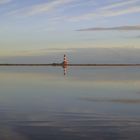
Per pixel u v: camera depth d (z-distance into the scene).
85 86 50.19
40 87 48.41
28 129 17.73
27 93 38.88
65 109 25.41
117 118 21.16
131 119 20.77
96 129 17.70
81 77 81.56
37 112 23.81
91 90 43.34
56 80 66.88
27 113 23.33
